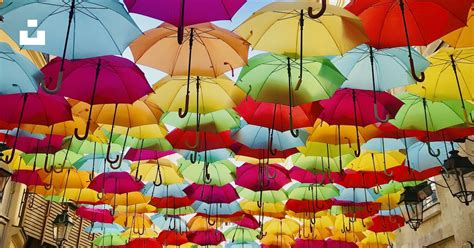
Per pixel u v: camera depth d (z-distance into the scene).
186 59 3.57
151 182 6.62
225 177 5.98
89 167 5.95
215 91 4.11
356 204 6.72
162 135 4.83
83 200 6.63
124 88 3.48
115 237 9.94
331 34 3.11
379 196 6.71
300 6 2.80
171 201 6.76
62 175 5.95
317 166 5.45
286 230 8.55
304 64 3.62
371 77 3.67
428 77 3.80
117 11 2.89
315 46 3.16
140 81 3.51
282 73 3.65
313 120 3.96
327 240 8.50
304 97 3.57
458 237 7.50
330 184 6.42
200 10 2.57
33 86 3.26
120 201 6.70
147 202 6.82
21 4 2.96
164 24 3.58
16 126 3.74
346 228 7.99
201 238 8.60
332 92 3.55
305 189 6.47
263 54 3.84
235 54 3.49
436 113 4.18
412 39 2.90
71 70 3.45
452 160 4.71
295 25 3.19
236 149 5.12
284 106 4.05
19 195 8.83
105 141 5.03
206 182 5.51
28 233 9.27
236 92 4.11
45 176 5.84
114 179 5.97
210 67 3.56
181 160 6.17
